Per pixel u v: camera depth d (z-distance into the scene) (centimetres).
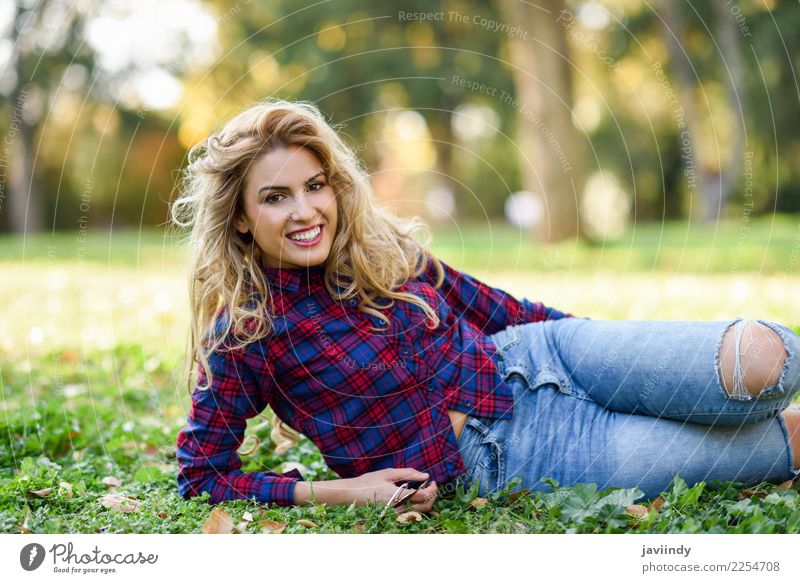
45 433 337
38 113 1953
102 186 2178
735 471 242
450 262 1063
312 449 325
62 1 1756
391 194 2266
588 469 246
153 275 1052
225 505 254
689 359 236
